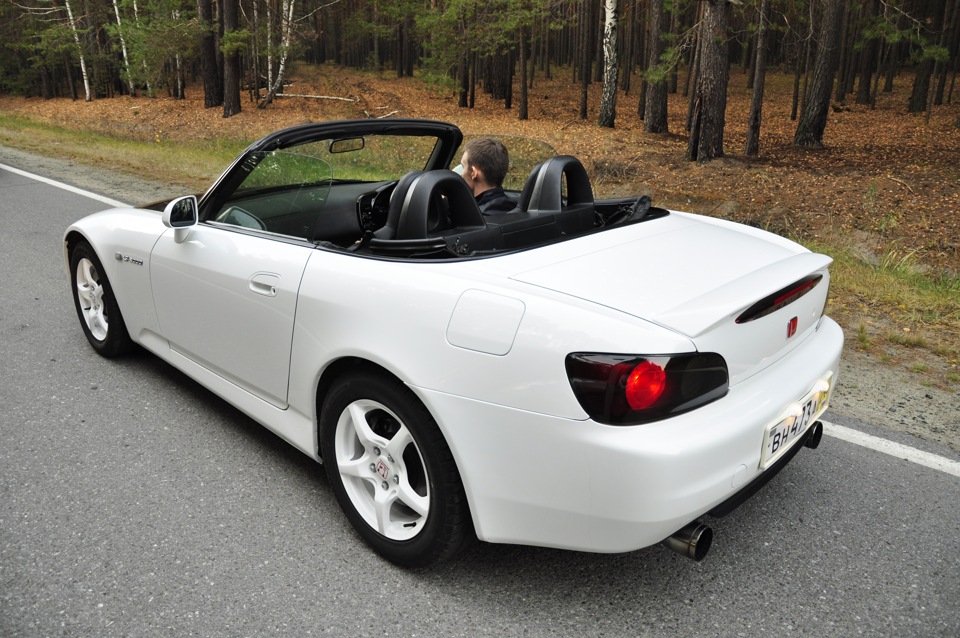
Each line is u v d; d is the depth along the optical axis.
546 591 2.31
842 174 14.57
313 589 2.30
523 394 1.95
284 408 2.80
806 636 2.12
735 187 14.42
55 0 38.97
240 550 2.49
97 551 2.46
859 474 3.03
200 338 3.17
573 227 2.83
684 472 1.85
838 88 34.50
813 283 2.48
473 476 2.09
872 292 5.88
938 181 13.31
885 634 2.13
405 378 2.15
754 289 2.12
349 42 44.16
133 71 32.06
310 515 2.71
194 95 37.41
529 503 2.02
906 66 45.12
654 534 1.89
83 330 4.22
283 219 2.93
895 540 2.59
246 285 2.78
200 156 14.16
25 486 2.85
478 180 3.11
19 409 3.49
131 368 3.99
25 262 5.97
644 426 1.86
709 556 2.49
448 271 2.24
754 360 2.17
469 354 2.04
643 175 16.16
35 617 2.15
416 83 39.84
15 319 4.69
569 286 2.11
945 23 29.80
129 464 3.03
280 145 2.84
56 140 16.81
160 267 3.30
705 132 16.73
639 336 1.86
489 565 2.44
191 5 31.88
